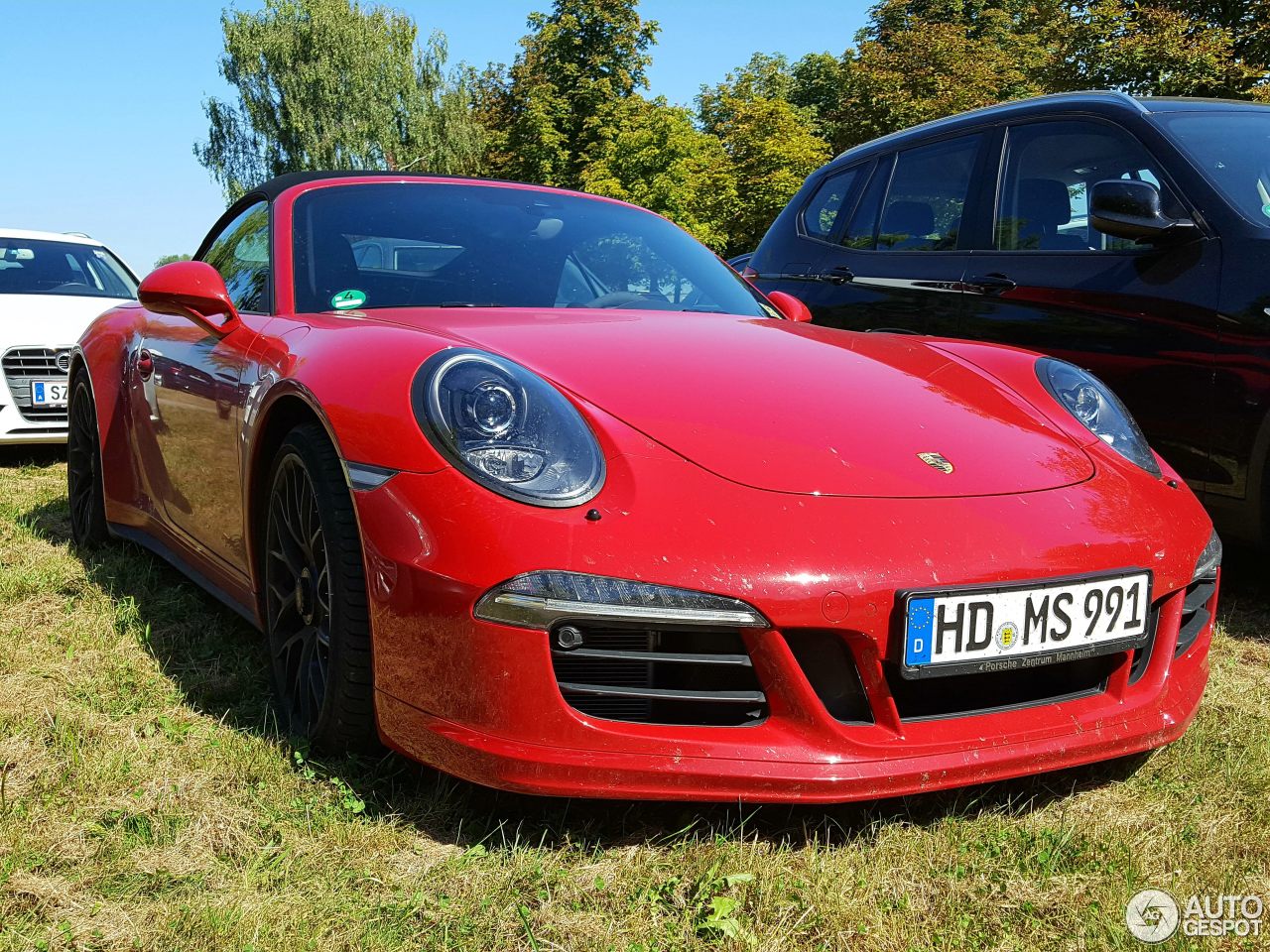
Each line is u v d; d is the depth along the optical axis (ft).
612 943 4.48
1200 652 6.45
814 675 5.18
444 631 5.07
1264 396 9.40
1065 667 5.82
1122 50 59.16
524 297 8.05
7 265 21.30
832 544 5.16
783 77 158.10
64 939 4.38
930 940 4.58
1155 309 10.30
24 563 10.64
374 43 158.40
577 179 121.80
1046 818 5.68
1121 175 11.28
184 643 8.27
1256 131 11.49
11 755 6.07
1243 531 9.85
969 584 5.25
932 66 85.51
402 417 5.48
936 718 5.36
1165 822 5.65
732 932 4.50
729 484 5.37
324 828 5.34
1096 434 6.89
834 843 5.35
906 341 8.28
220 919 4.49
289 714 6.53
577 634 4.96
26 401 18.49
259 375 7.00
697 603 4.93
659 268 9.03
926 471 5.81
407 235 8.46
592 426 5.58
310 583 6.38
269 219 8.64
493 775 5.01
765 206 102.53
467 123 156.46
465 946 4.45
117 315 11.24
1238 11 60.39
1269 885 5.05
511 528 4.99
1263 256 9.66
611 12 128.06
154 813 5.42
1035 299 11.56
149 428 9.45
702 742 5.06
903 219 13.98
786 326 8.14
